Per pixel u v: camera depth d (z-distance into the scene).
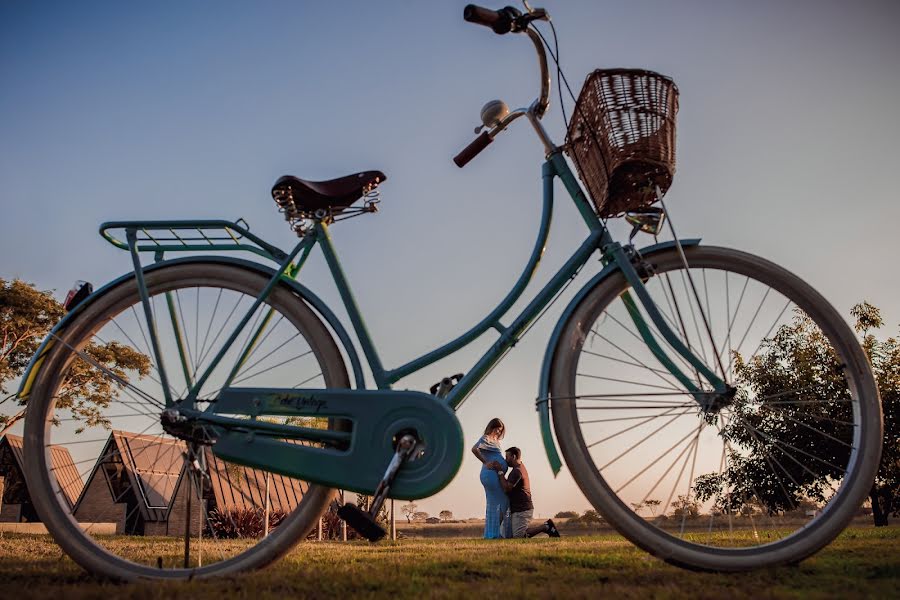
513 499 6.00
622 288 2.40
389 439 2.18
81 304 2.38
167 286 2.45
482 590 1.83
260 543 2.25
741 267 2.41
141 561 2.51
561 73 2.41
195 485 2.30
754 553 2.16
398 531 10.63
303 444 2.27
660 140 2.25
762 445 2.39
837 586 1.85
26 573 2.26
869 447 2.20
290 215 2.44
